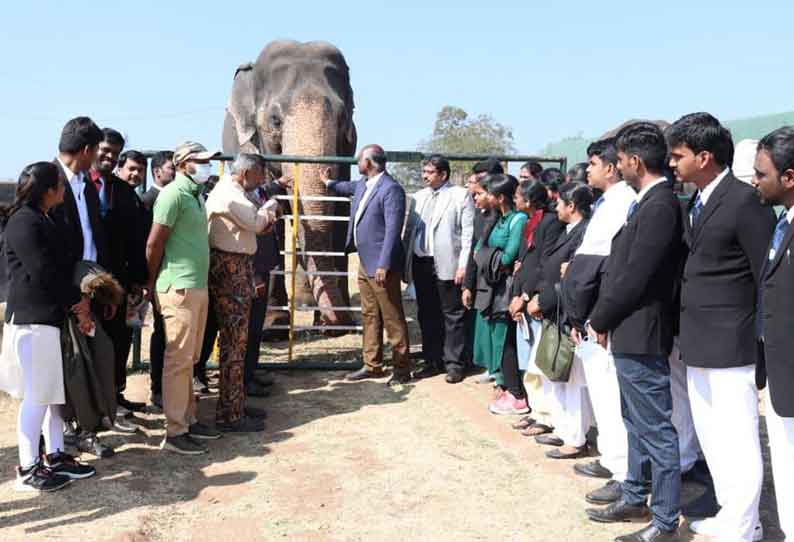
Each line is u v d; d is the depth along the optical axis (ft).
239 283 17.74
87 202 15.58
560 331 15.65
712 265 11.30
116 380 18.16
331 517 13.34
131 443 17.11
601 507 13.70
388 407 20.17
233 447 17.02
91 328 14.32
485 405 20.31
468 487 14.71
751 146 16.19
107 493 14.20
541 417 17.83
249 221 17.30
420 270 23.15
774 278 10.39
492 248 19.45
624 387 12.19
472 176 22.03
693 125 11.14
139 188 21.79
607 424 14.21
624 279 11.51
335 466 15.84
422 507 13.79
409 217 23.36
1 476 14.93
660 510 12.07
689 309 11.60
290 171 28.76
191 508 13.65
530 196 18.01
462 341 22.54
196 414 19.47
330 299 27.76
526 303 17.62
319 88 30.40
